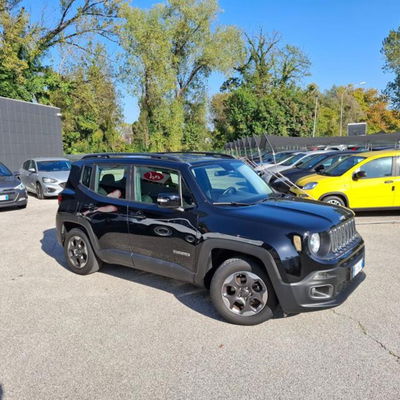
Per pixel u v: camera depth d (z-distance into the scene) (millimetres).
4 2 24891
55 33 29391
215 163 4695
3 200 10508
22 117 19391
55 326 3859
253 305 3756
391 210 9453
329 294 3539
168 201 4043
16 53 26219
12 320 4008
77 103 33562
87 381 2973
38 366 3180
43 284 5031
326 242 3602
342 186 8469
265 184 5031
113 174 4895
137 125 40875
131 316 4051
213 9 39312
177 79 43344
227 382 2922
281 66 52281
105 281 5094
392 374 2965
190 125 46875
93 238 5027
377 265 5477
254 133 45656
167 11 38812
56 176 13336
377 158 8664
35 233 8047
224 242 3748
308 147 27375
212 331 3699
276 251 3480
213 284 3840
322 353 3273
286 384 2879
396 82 50000
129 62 33094
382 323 3777
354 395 2734
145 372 3070
